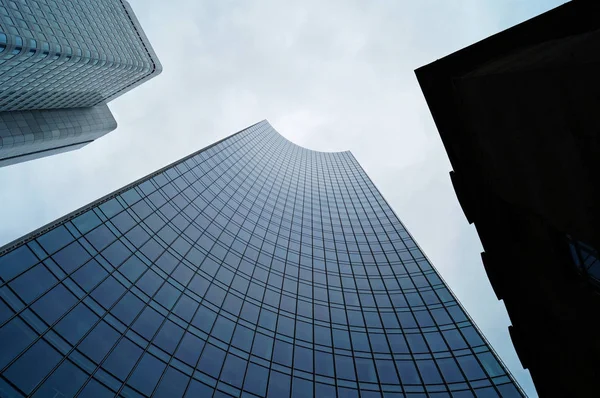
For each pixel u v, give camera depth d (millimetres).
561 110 6723
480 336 28750
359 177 77562
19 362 15242
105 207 26688
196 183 40625
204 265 29688
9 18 64750
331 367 25406
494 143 9469
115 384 17484
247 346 24516
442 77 11289
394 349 27984
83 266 21312
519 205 9477
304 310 30781
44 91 88625
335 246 45281
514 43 9711
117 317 20484
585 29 7941
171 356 20766
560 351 9633
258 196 50344
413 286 36719
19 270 18203
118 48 98562
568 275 8805
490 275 11664
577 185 6949
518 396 22891
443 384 24422
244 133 74750
